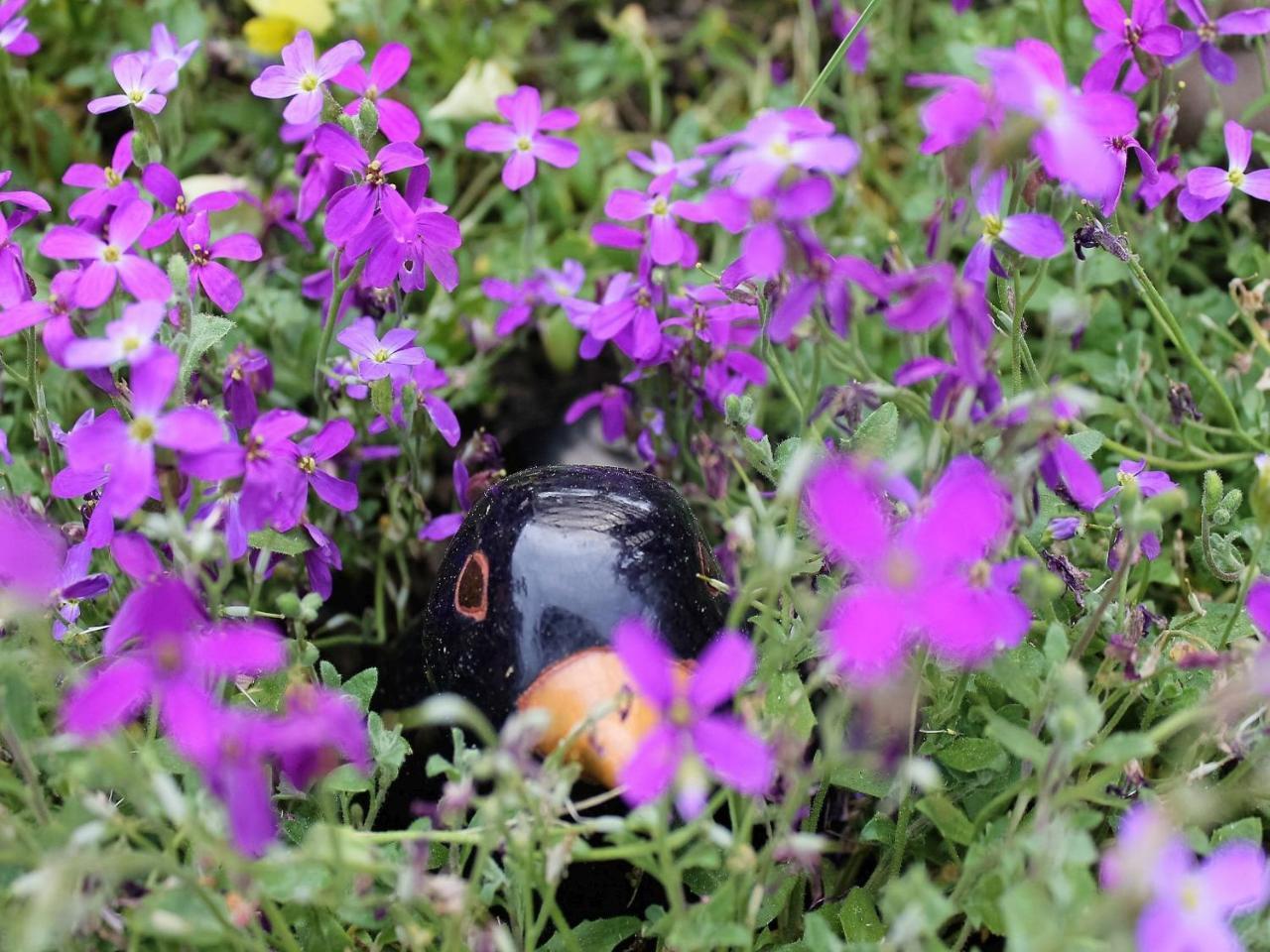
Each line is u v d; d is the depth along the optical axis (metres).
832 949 0.31
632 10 0.52
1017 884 0.31
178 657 0.30
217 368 0.39
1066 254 0.43
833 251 0.45
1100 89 0.38
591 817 0.33
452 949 0.31
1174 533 0.40
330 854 0.30
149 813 0.30
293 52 0.37
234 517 0.34
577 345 0.44
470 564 0.34
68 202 0.45
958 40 0.48
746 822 0.31
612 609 0.33
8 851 0.30
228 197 0.37
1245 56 0.43
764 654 0.33
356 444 0.40
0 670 0.31
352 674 0.39
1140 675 0.33
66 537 0.36
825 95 0.49
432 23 0.49
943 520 0.30
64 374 0.41
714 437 0.40
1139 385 0.40
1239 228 0.44
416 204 0.36
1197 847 0.32
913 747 0.34
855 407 0.36
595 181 0.48
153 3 0.47
